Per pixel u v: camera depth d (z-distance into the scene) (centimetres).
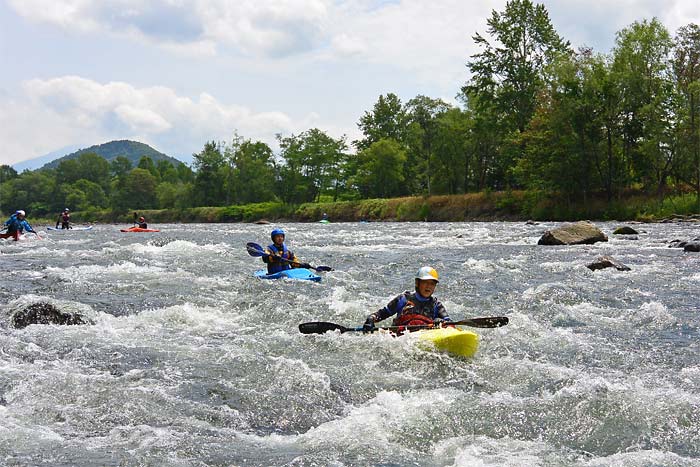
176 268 1652
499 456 482
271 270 1496
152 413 577
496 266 1606
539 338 864
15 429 530
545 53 5834
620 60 4834
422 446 509
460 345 775
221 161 11138
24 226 3012
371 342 824
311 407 605
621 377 684
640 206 4675
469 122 6550
